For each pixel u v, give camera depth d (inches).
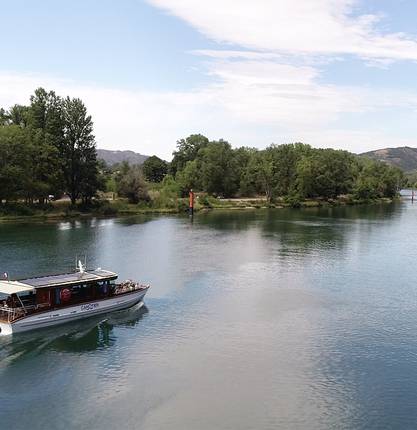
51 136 5885.8
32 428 1269.7
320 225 5472.4
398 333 1948.8
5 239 4020.7
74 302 2023.9
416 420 1333.7
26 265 3021.7
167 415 1337.4
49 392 1457.9
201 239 4266.7
